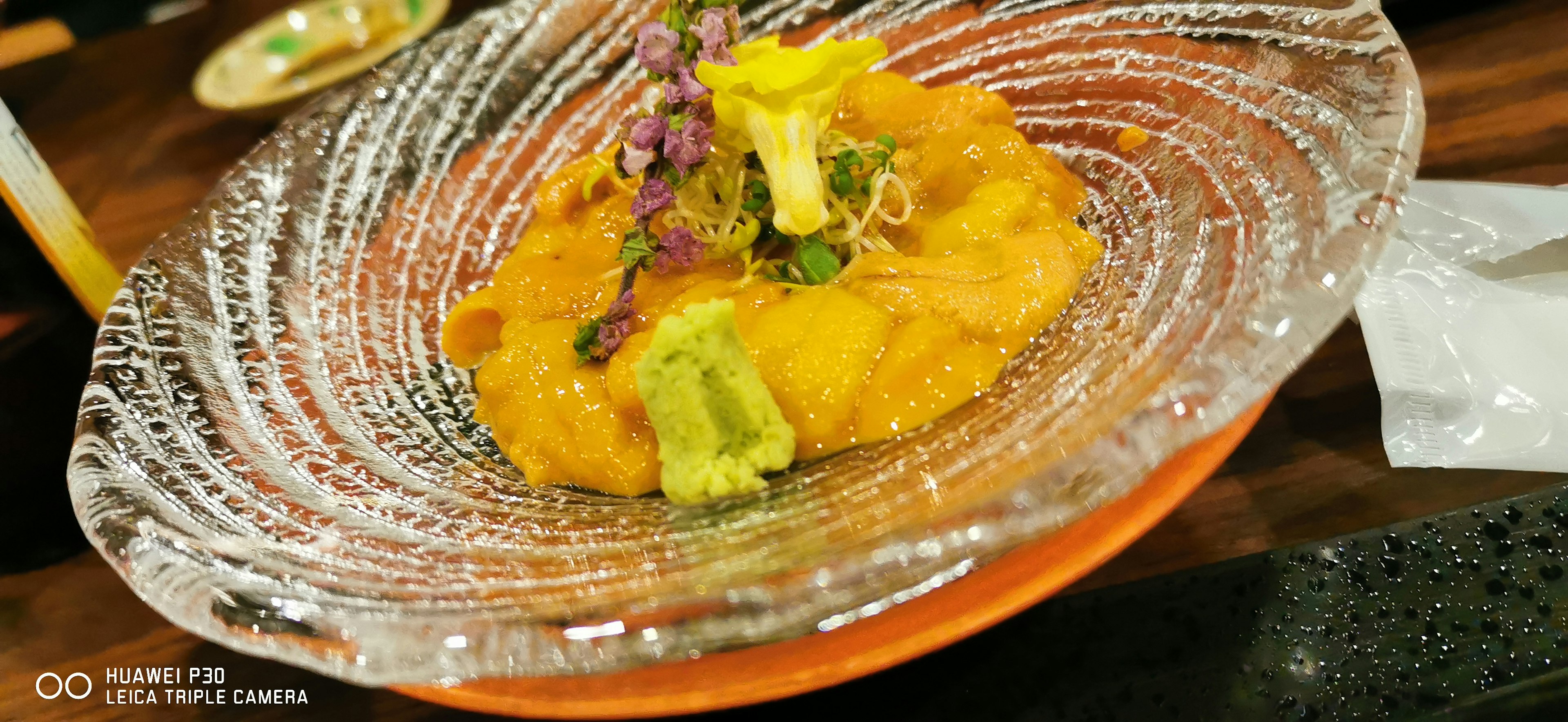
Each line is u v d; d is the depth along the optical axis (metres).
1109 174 0.34
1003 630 0.29
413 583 0.28
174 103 0.47
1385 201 0.28
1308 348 0.27
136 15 0.52
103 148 0.46
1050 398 0.29
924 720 0.29
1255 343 0.27
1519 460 0.30
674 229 0.32
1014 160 0.34
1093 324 0.31
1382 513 0.30
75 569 0.34
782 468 0.30
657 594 0.27
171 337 0.32
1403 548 0.29
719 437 0.30
